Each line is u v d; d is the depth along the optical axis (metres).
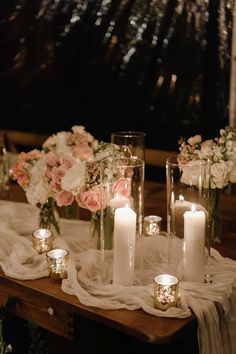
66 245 1.65
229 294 1.38
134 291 1.38
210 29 2.47
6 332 1.90
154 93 2.73
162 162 2.78
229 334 1.42
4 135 2.53
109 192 1.49
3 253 1.65
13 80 3.25
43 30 3.04
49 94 3.13
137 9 2.67
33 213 1.98
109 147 1.64
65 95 3.07
